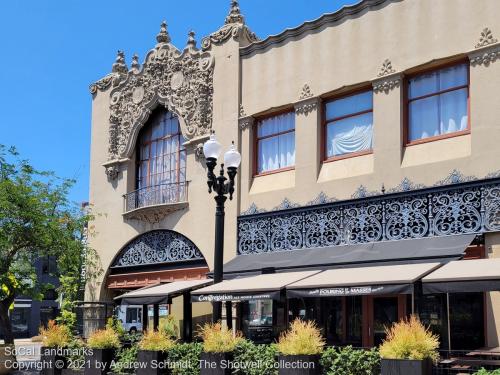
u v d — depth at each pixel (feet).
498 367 40.16
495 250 46.24
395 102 53.88
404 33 53.98
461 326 47.39
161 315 80.12
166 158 75.31
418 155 52.26
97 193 81.66
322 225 57.21
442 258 45.03
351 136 57.77
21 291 72.13
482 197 47.26
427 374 35.65
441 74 52.39
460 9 50.60
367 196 54.29
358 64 56.85
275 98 63.26
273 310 60.75
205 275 67.21
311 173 59.11
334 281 43.27
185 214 70.38
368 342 53.42
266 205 62.34
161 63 75.46
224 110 67.62
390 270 43.27
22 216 69.82
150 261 74.13
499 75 47.78
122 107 80.07
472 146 48.62
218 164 67.00
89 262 79.30
